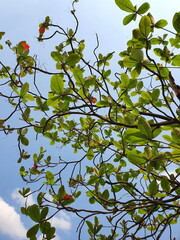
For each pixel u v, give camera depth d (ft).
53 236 4.92
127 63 5.42
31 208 4.94
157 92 6.44
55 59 5.96
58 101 5.95
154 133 4.71
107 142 9.24
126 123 5.98
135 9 5.37
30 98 6.72
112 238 6.91
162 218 8.67
